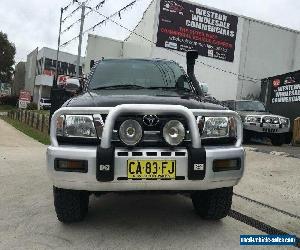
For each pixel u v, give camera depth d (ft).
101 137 9.73
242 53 80.74
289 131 37.76
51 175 9.82
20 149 31.68
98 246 9.72
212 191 11.16
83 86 13.83
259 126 36.60
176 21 75.10
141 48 79.05
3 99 180.24
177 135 9.51
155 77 13.83
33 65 172.04
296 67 85.30
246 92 81.76
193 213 12.68
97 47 83.41
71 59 160.97
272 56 83.20
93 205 13.50
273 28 82.94
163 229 11.06
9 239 10.14
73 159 9.50
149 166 9.41
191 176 9.50
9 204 13.70
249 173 20.72
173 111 9.59
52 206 13.43
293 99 47.26
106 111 9.75
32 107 132.77
